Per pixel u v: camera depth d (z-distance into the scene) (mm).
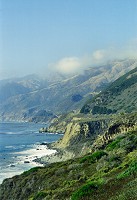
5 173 116812
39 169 61906
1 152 185250
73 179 43000
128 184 27250
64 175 48625
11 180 58781
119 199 24578
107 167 41031
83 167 48531
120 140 61406
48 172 53719
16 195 53469
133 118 127938
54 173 52406
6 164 138875
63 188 38406
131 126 121562
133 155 43219
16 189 54719
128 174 30750
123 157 45344
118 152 51125
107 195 26984
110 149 59000
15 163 142000
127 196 24516
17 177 60625
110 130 126188
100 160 47969
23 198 51062
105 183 30422
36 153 181000
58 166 57656
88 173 43375
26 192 51562
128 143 55500
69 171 50000
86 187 29547
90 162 50594
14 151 190500
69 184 39531
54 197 35094
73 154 151250
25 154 176625
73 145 177875
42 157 160500
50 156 159500
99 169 42688
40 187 49406
